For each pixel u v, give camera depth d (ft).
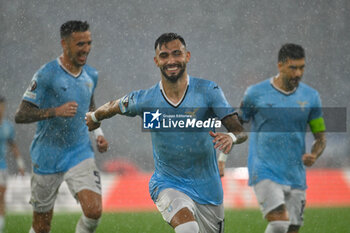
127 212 93.40
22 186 103.81
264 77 254.47
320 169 165.89
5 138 72.64
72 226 81.35
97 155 166.40
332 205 99.50
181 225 43.55
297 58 59.88
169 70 46.75
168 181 48.85
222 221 51.16
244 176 119.34
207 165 48.91
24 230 76.59
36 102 59.41
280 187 58.85
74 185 57.72
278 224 56.59
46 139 58.85
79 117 59.77
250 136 61.26
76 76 60.80
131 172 166.81
